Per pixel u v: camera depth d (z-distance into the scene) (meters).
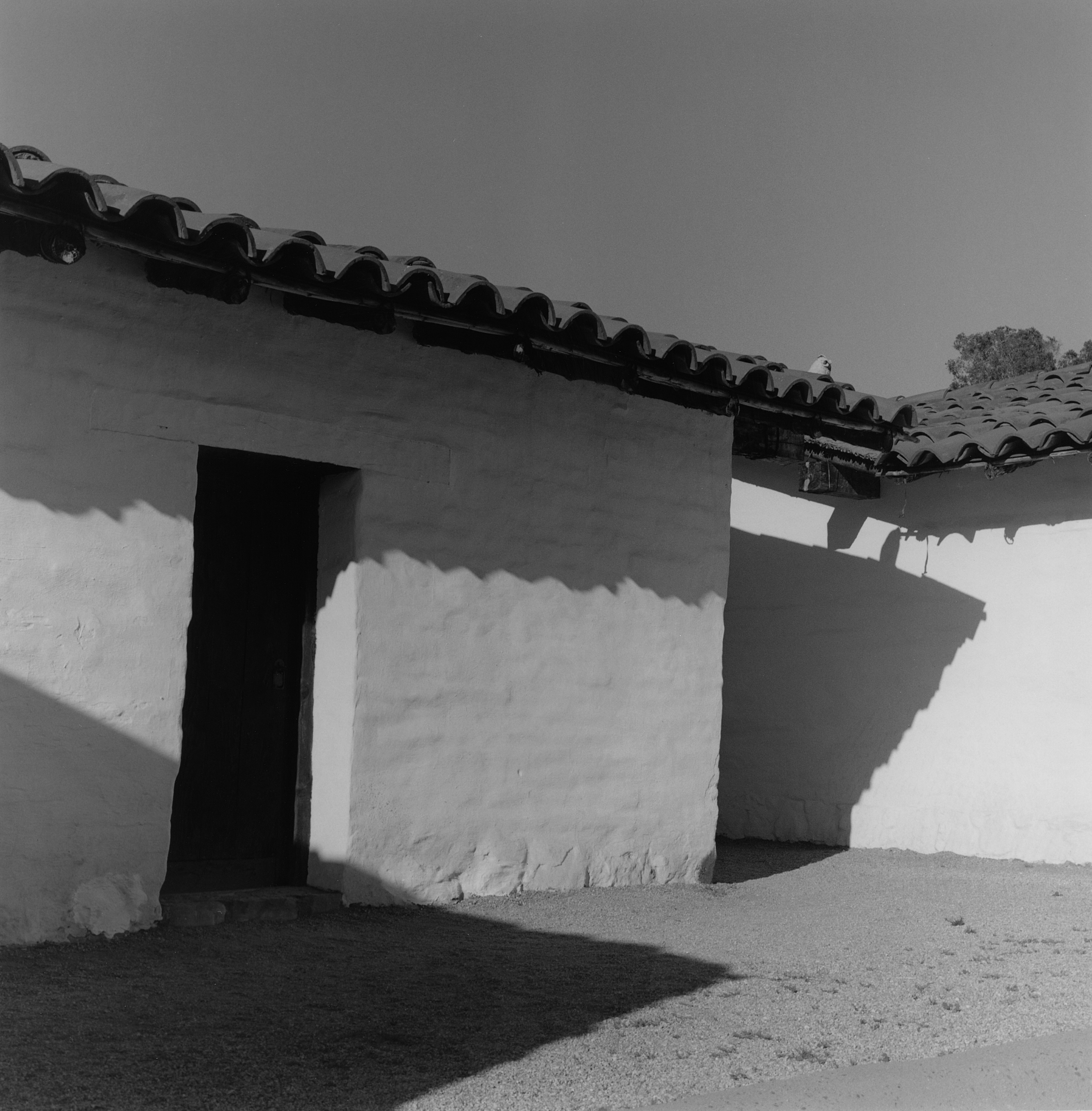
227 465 6.18
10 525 5.05
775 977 5.18
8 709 5.00
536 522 6.99
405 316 5.88
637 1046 4.16
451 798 6.50
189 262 5.16
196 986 4.58
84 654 5.21
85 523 5.25
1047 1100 3.80
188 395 5.60
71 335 5.25
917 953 5.73
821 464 9.20
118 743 5.29
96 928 5.15
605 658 7.27
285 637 6.46
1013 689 8.94
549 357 6.85
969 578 9.25
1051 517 8.82
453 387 6.66
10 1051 3.78
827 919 6.57
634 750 7.38
